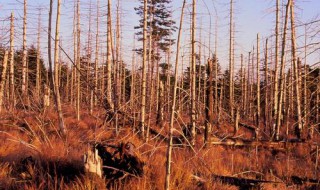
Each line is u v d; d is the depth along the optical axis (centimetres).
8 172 726
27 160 778
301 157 1346
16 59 2731
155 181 706
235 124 2038
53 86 1360
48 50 1384
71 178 704
